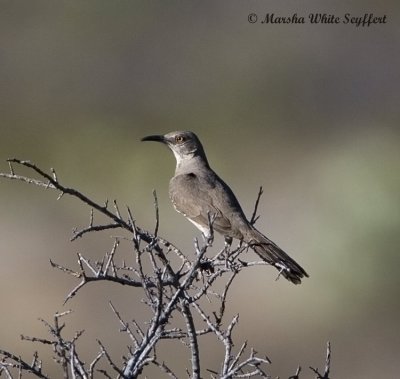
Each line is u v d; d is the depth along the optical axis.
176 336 7.46
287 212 23.25
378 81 27.98
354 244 20.75
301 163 27.12
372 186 21.84
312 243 21.27
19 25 28.61
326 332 19.44
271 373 18.39
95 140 27.20
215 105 28.55
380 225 20.88
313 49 28.23
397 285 20.27
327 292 20.03
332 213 21.97
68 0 28.61
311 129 28.00
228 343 7.40
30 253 22.12
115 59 28.59
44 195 25.06
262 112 28.22
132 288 18.95
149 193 25.91
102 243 21.67
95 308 18.62
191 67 28.38
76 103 28.25
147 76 28.91
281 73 28.39
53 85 28.34
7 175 7.49
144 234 7.80
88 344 17.75
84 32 28.67
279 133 28.08
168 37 28.84
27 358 17.34
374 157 24.11
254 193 25.22
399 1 27.53
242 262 7.75
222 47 28.94
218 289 19.11
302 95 28.25
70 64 28.62
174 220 23.20
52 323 18.20
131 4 28.72
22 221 24.14
